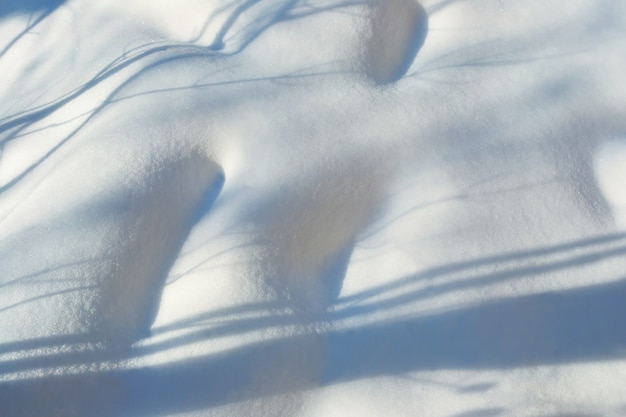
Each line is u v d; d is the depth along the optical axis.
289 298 2.81
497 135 3.20
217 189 3.18
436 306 2.80
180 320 2.78
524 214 2.99
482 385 2.67
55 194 3.07
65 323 2.74
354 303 2.84
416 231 2.96
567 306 2.79
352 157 3.15
